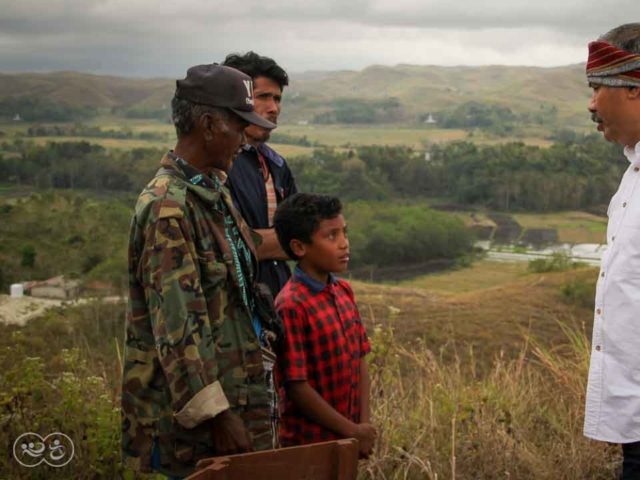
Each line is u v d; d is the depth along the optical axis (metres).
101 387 3.15
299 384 2.21
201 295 1.86
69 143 107.88
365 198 93.06
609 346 2.12
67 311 18.61
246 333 2.02
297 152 163.88
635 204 2.09
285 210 2.29
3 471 2.82
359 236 64.12
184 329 1.82
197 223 1.94
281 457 1.74
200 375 1.81
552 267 52.34
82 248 38.19
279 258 2.58
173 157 1.99
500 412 3.32
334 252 2.26
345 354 2.29
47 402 3.05
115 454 2.80
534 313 25.05
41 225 41.38
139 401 1.95
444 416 3.28
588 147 107.75
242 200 2.70
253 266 2.19
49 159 100.12
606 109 2.12
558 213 94.75
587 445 3.10
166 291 1.83
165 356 1.81
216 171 2.10
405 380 3.78
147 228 1.88
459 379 3.63
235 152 2.05
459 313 24.11
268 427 2.03
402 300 25.94
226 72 2.00
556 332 22.50
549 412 3.52
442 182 103.38
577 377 3.66
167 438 1.93
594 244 76.81
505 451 3.01
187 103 1.99
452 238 68.19
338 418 2.22
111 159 97.19
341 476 1.77
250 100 2.03
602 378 2.13
